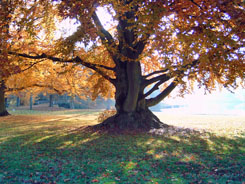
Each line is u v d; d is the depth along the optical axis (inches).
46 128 576.7
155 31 329.7
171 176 218.7
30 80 893.2
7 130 542.3
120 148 334.3
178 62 372.8
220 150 307.7
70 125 653.9
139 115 526.0
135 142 374.3
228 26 340.2
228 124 617.3
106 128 515.8
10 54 471.8
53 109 1787.6
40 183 201.9
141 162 263.0
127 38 473.7
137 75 497.0
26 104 2102.6
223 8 333.4
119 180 209.2
